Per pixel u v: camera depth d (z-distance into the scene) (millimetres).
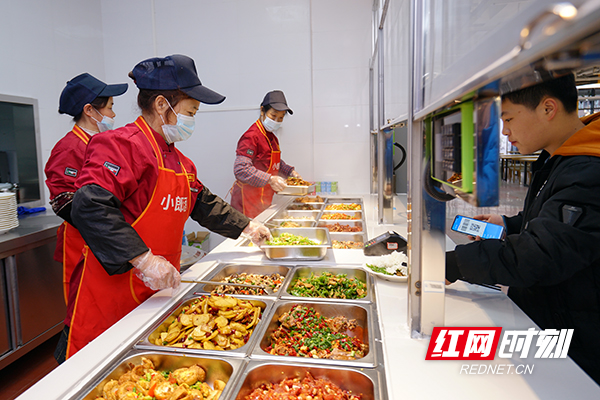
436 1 726
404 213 2891
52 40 3414
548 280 929
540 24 256
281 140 4066
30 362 2447
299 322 1141
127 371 908
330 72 3902
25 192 3107
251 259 1709
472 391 754
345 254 1775
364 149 3953
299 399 806
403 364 854
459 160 586
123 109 4312
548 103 921
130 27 4168
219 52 4074
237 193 3322
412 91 880
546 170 1090
